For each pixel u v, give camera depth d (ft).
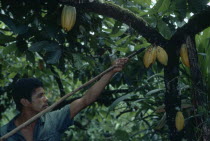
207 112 8.78
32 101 8.84
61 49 9.27
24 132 8.91
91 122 22.02
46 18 9.50
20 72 14.57
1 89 16.58
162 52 8.87
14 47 9.91
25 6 9.21
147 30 9.16
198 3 8.41
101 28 10.66
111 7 8.87
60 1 8.68
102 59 12.45
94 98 9.12
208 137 8.79
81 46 10.43
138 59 11.64
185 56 9.04
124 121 20.70
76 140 21.76
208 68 9.70
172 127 9.07
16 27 8.58
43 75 16.56
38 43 8.96
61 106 13.26
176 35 9.11
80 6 8.76
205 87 9.48
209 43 9.90
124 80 13.16
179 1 8.48
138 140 12.69
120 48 11.53
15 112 21.31
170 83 9.13
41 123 8.98
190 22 8.94
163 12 9.08
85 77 13.39
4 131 8.91
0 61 14.88
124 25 10.77
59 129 9.11
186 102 10.06
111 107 9.68
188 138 9.73
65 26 8.84
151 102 11.87
